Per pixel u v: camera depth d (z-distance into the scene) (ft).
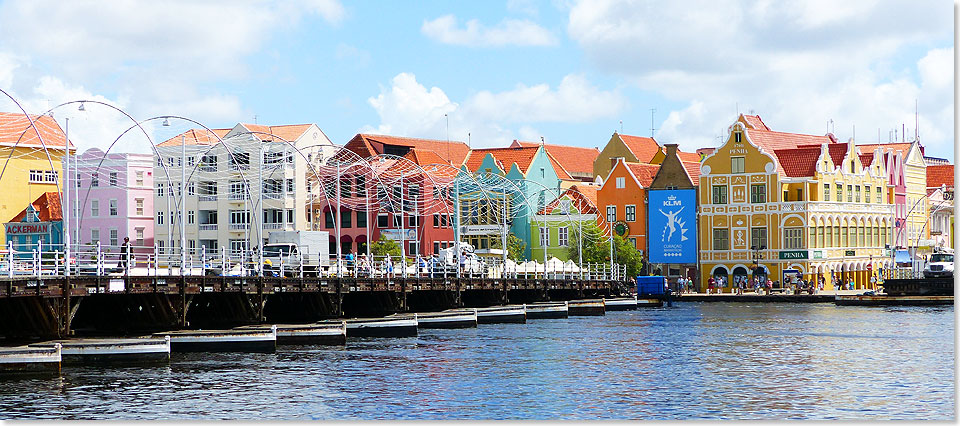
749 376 207.82
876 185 529.04
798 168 487.61
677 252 501.56
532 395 185.78
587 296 431.02
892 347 256.11
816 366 222.07
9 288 187.32
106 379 190.19
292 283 260.21
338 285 276.62
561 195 535.60
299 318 279.49
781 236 480.23
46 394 176.65
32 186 438.81
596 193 535.60
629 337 279.49
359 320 277.23
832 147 510.58
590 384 197.16
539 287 385.70
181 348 224.53
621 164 520.01
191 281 226.58
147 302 228.43
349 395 183.21
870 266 519.19
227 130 469.16
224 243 477.77
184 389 184.14
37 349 190.80
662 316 366.63
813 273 476.54
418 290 314.35
